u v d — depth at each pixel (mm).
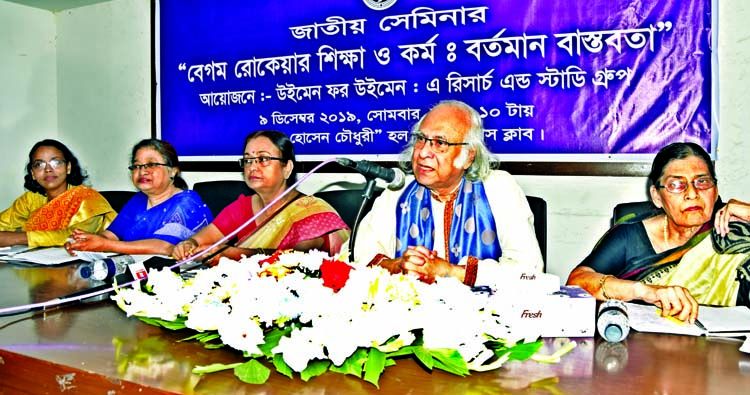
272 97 3717
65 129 4414
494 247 2184
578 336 1343
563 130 3000
